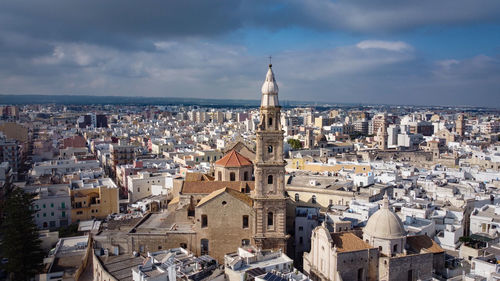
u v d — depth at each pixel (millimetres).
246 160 133250
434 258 95750
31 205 136750
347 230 106750
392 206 125750
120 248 112125
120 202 185875
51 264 118812
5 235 121688
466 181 168625
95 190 170125
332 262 89688
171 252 102750
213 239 108188
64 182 183000
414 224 113125
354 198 136625
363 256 90938
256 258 95125
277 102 107000
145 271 90312
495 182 170625
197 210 107688
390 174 171750
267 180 107750
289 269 92688
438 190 152375
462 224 118688
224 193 107500
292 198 147750
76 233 148625
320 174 174250
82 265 116750
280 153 107000
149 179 186750
